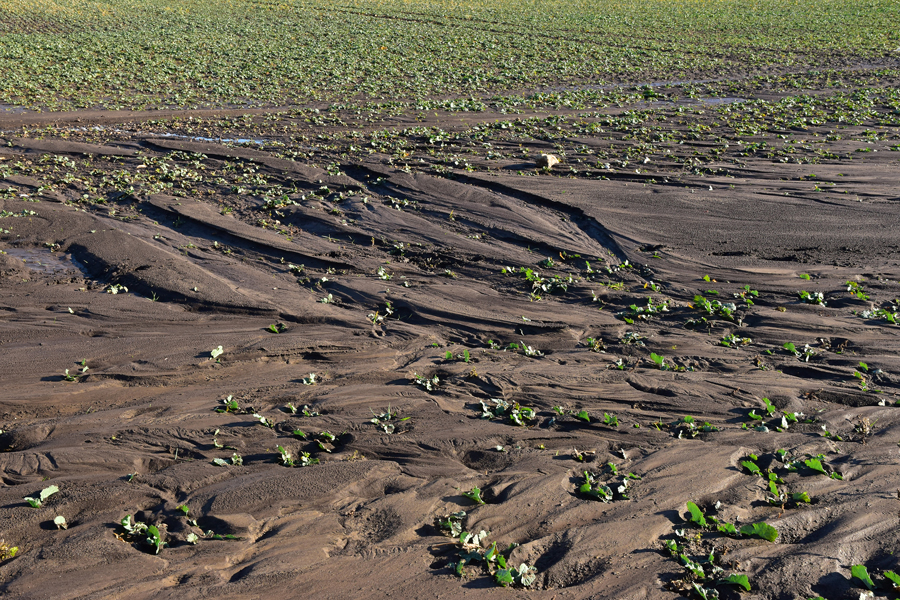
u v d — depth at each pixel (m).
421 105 25.89
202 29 44.94
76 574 4.70
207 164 17.92
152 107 25.20
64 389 7.52
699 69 35.88
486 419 7.05
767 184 16.11
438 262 12.05
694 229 13.28
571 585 4.75
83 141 20.31
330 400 7.38
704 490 5.77
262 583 4.66
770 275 11.17
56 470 5.99
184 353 8.48
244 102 26.55
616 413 7.18
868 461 6.18
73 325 9.28
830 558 4.96
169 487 5.76
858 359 8.31
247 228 13.28
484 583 4.72
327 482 5.82
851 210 14.17
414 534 5.26
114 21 47.09
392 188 15.75
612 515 5.46
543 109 26.09
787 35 46.22
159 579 4.68
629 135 21.42
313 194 15.30
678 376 7.95
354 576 4.77
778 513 5.48
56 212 13.68
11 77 28.61
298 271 11.54
